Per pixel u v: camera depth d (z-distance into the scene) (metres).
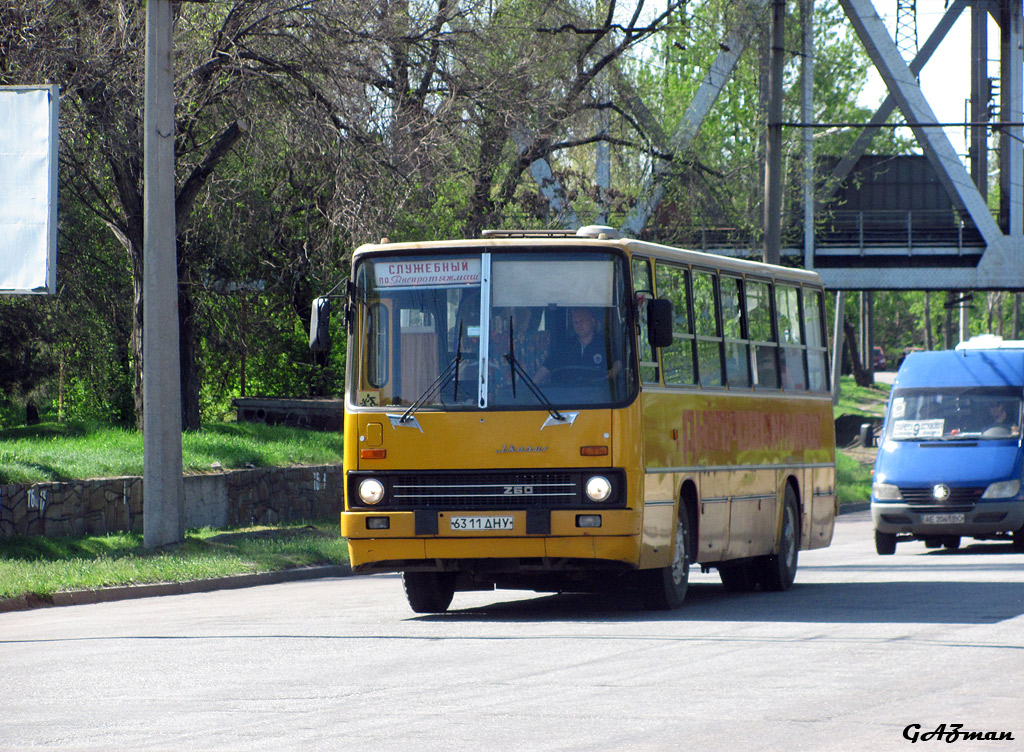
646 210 75.94
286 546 42.19
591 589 31.25
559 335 26.06
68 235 67.00
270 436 60.41
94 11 50.53
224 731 14.98
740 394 31.23
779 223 61.66
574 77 67.88
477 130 61.22
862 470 91.12
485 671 19.27
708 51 92.88
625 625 24.98
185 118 51.75
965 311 131.62
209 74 50.78
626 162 75.69
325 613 28.62
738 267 31.78
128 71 49.84
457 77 57.84
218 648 22.36
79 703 17.09
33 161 34.16
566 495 25.59
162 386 40.09
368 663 20.28
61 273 67.69
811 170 91.38
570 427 25.61
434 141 55.38
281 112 52.41
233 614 28.75
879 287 104.31
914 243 103.19
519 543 25.53
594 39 68.25
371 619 27.11
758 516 31.97
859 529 64.38
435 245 26.70
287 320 77.25
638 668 19.38
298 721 15.52
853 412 134.25
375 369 26.61
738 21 80.94
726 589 33.59
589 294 26.16
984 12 106.69
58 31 49.94
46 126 34.12
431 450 25.97
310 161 53.72
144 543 40.25
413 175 54.34
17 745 14.45
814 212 98.25
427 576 28.17
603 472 25.47
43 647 23.36
